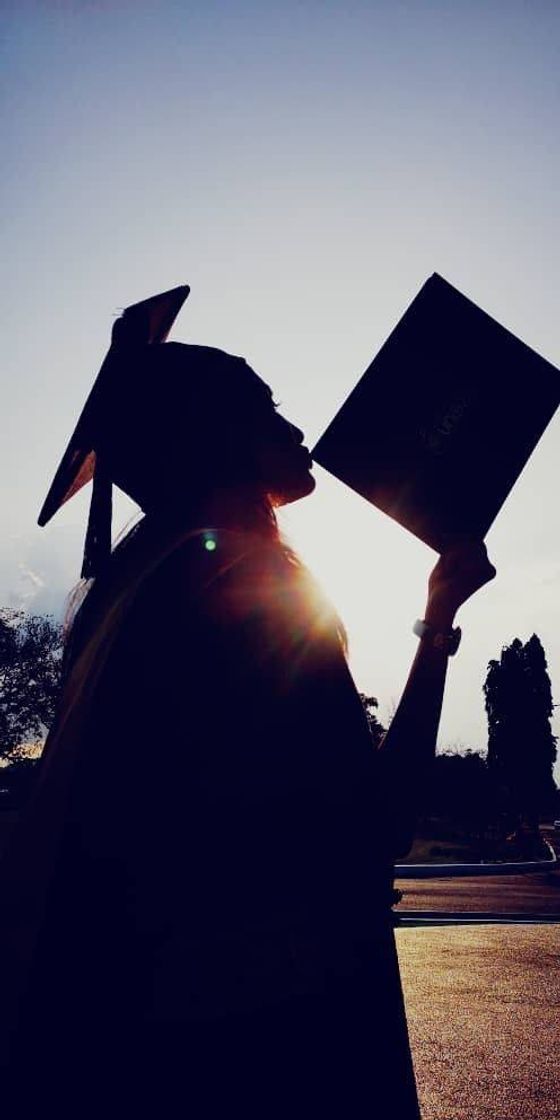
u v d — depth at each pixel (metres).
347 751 0.92
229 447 1.09
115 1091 0.80
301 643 0.94
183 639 0.93
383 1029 0.87
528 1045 5.01
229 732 0.90
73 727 0.94
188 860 0.86
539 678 62.38
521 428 1.30
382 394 1.29
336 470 1.28
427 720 1.10
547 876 24.84
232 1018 0.82
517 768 60.00
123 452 1.12
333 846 0.89
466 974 7.36
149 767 0.89
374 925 0.90
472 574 1.23
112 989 0.83
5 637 39.53
